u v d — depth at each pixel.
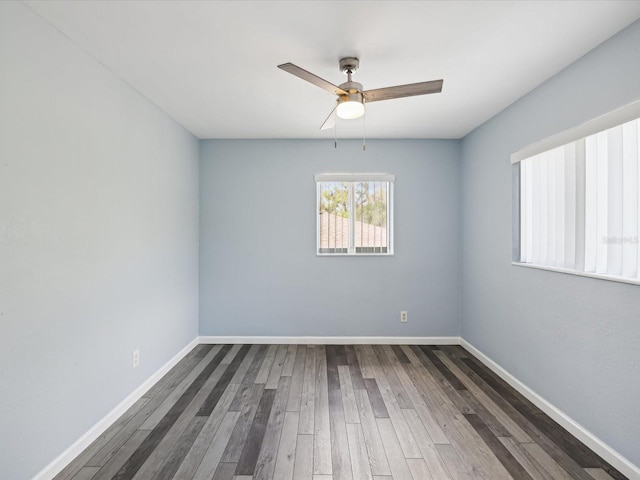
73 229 2.03
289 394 2.81
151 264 2.97
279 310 4.12
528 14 1.77
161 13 1.77
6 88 1.60
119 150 2.49
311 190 4.10
